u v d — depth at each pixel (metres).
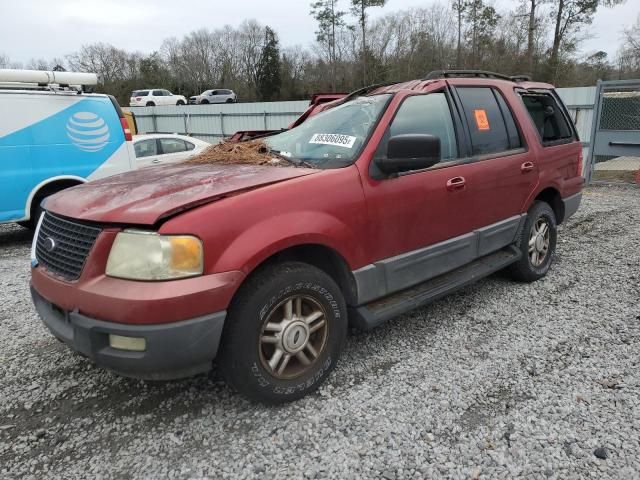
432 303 4.41
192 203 2.48
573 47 36.69
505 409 2.80
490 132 4.21
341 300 3.00
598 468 2.33
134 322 2.31
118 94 58.50
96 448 2.55
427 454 2.45
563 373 3.17
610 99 11.05
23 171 6.84
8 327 4.08
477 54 42.09
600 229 7.14
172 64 65.12
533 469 2.33
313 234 2.78
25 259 6.41
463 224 3.83
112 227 2.47
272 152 3.65
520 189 4.41
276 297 2.67
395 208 3.25
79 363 3.44
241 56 64.00
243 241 2.52
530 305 4.31
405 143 3.04
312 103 6.76
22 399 3.01
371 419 2.73
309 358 2.95
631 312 4.11
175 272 2.36
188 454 2.49
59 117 7.15
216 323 2.44
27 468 2.41
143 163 10.80
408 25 46.19
